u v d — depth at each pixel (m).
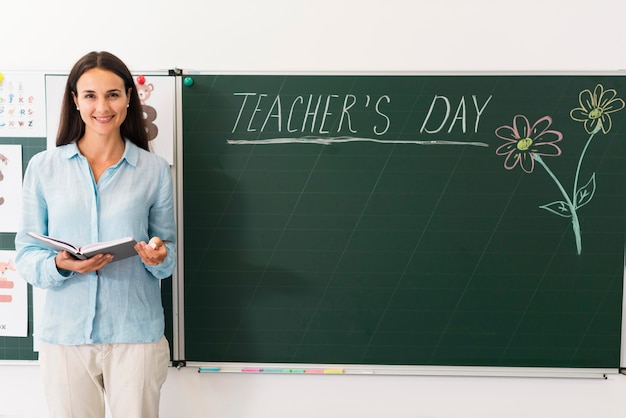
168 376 1.90
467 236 1.85
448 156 1.83
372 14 1.82
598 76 1.81
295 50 1.83
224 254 1.86
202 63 1.84
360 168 1.84
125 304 1.52
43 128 1.84
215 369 1.88
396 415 1.89
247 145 1.83
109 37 1.84
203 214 1.85
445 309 1.86
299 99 1.82
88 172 1.51
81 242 1.49
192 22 1.83
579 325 1.86
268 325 1.88
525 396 1.89
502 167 1.83
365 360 1.88
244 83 1.82
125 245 1.35
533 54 1.82
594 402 1.89
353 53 1.83
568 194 1.83
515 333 1.87
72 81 1.50
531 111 1.82
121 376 1.53
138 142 1.64
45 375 1.53
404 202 1.84
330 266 1.86
